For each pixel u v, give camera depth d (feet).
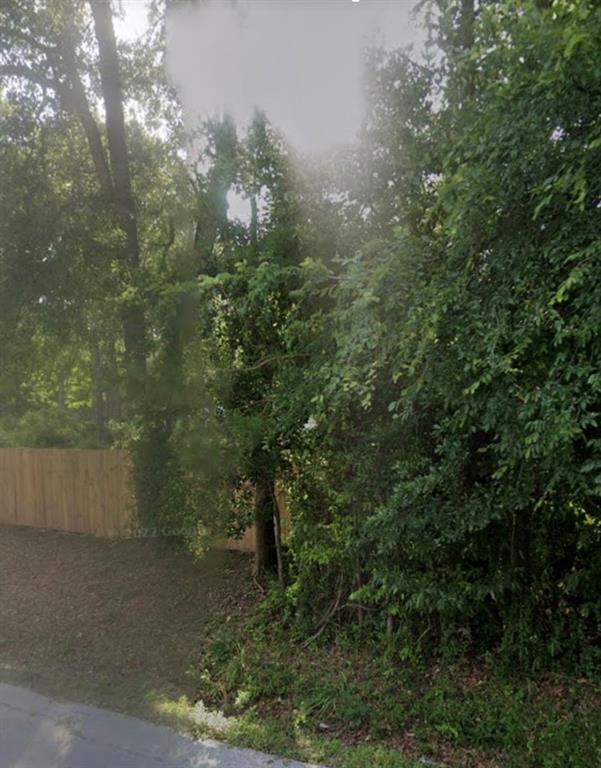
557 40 7.77
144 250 23.53
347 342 11.10
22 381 26.27
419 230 13.38
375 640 15.17
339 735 11.82
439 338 10.16
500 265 9.68
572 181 8.17
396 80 14.03
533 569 13.57
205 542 18.07
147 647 16.14
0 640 17.07
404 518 12.20
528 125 8.77
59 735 11.55
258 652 15.72
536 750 10.73
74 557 24.86
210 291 16.07
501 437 10.01
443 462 11.89
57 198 22.66
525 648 13.30
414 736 11.59
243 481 17.57
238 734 11.51
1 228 20.70
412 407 11.62
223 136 16.29
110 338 20.47
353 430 14.42
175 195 21.80
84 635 17.08
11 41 23.58
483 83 10.21
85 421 39.99
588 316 8.48
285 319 15.01
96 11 24.63
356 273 11.18
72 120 25.25
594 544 12.83
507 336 9.35
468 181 9.50
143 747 11.04
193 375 16.21
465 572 13.41
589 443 8.85
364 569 15.43
